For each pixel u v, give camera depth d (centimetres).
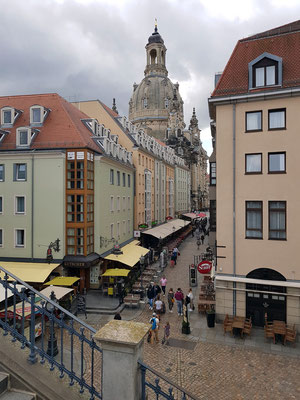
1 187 2630
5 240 2616
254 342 1595
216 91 1850
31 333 521
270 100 1731
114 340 439
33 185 2575
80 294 2423
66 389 494
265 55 1736
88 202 2567
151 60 11038
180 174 7231
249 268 1767
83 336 505
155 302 1983
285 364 1375
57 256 2506
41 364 519
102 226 2753
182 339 1634
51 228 2544
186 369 1330
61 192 2536
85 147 2512
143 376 463
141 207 4112
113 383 446
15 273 2281
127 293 2345
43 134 2678
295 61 1750
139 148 3881
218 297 1827
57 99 2977
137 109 10381
